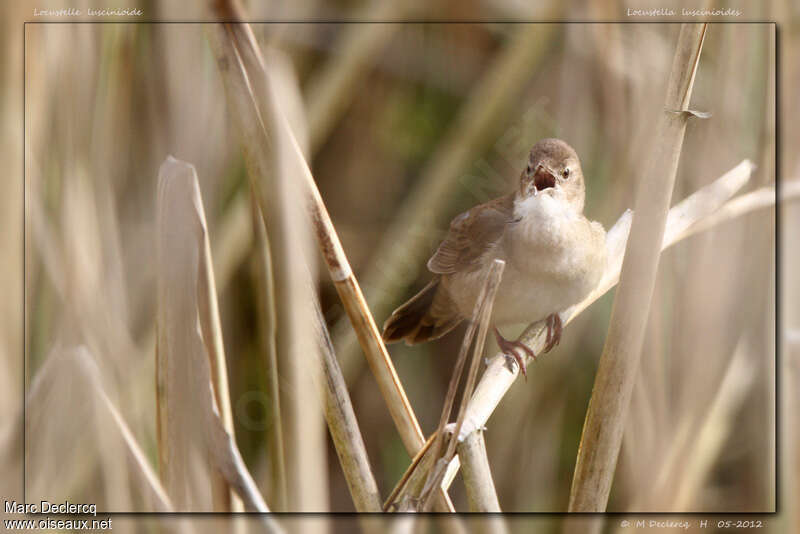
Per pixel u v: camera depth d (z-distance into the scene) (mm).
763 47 5852
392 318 5887
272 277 5746
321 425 5746
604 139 5902
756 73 5852
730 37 5855
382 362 5754
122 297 5836
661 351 5836
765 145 5848
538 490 5922
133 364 5828
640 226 5750
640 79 5879
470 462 5758
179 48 5859
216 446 5750
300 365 5742
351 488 5750
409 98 6016
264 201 5734
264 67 5730
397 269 5965
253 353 5902
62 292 5812
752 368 5836
